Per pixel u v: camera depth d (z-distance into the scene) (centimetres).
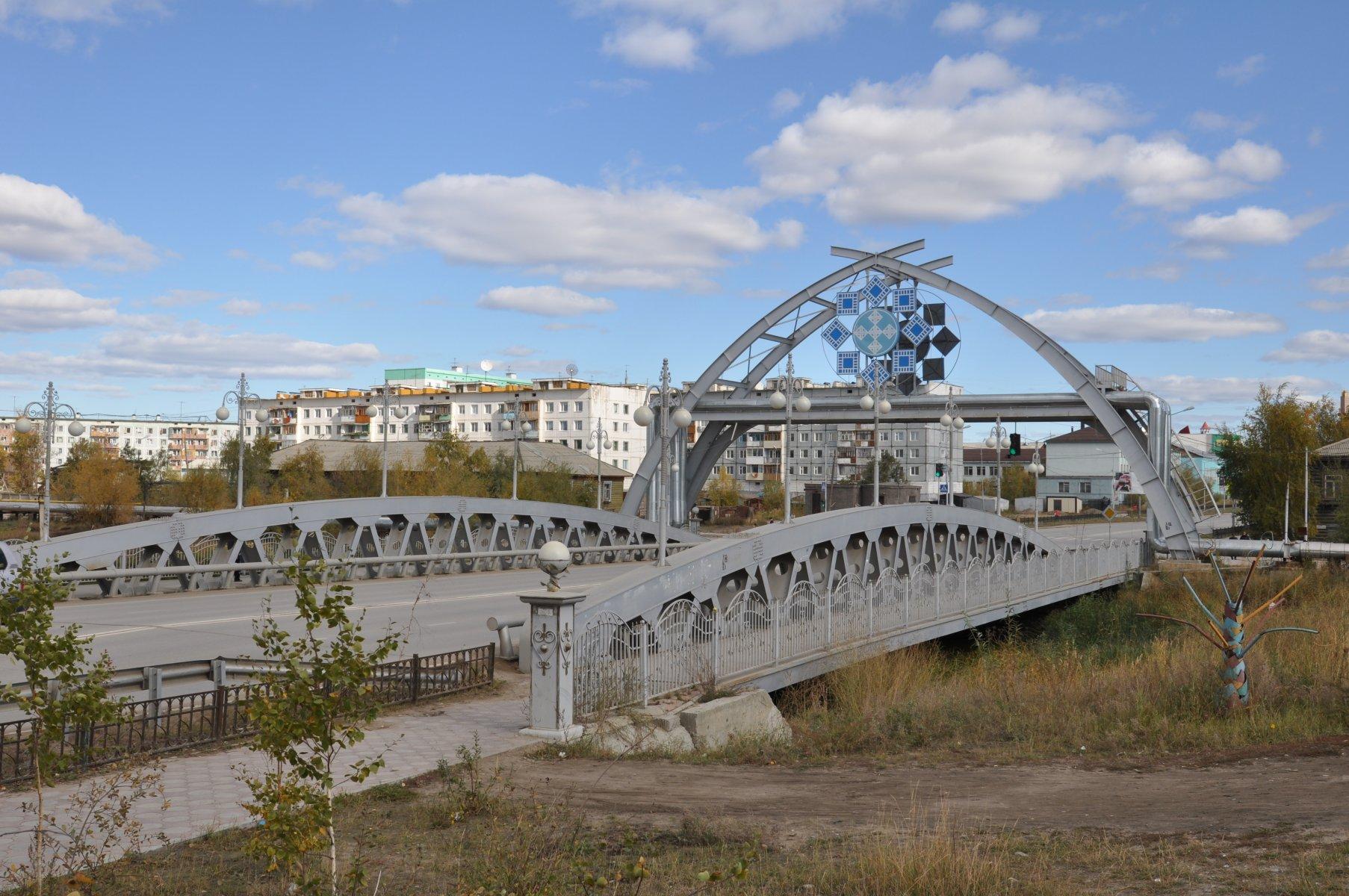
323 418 14600
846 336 4928
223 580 2752
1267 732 1324
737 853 772
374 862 722
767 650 1686
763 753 1262
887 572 2170
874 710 1516
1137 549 4272
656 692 1423
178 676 1164
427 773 1022
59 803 867
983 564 2711
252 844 585
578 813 890
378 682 1360
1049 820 897
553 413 12888
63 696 640
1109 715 1457
